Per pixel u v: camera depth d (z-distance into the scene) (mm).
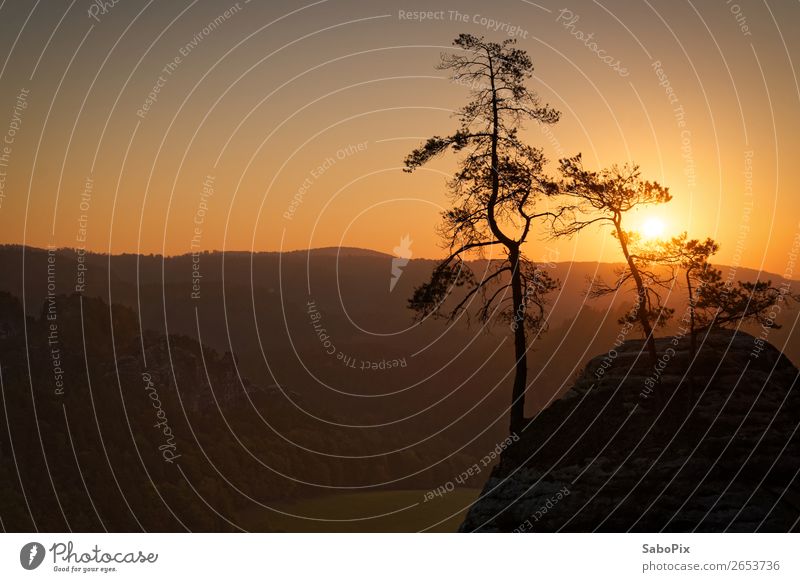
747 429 25438
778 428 25453
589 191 26891
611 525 22828
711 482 23578
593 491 23984
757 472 23891
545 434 27391
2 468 107500
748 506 22703
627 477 24328
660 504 23250
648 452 25172
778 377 27953
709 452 24625
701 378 27672
